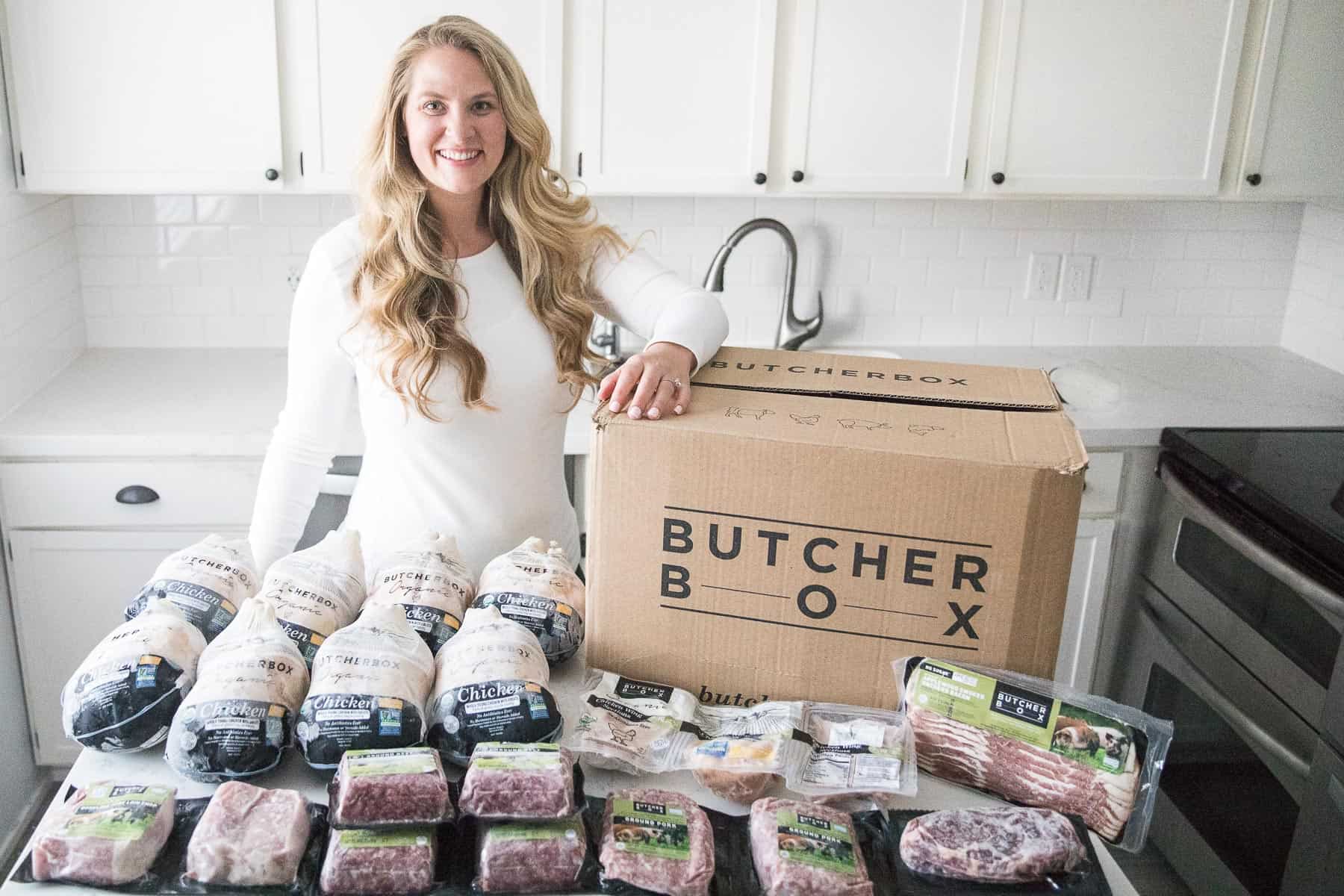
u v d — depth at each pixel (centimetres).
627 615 122
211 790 110
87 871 97
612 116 265
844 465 111
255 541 170
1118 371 302
